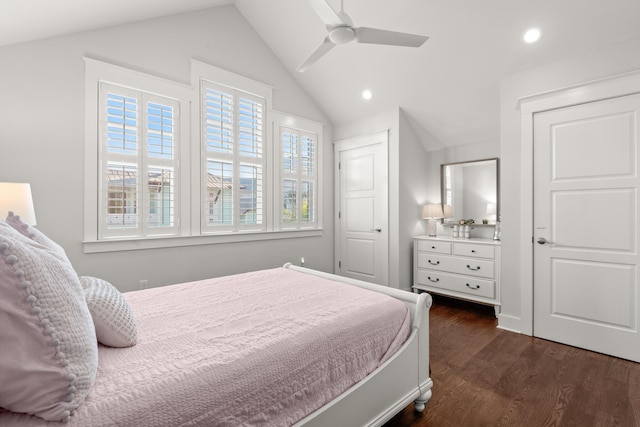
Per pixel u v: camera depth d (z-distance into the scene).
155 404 0.88
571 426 1.65
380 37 1.93
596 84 2.47
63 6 2.03
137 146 2.80
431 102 3.67
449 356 2.46
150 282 2.89
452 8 2.71
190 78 3.15
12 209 1.77
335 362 1.35
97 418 0.80
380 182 4.10
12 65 2.24
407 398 1.65
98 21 2.48
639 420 1.69
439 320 3.29
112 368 1.03
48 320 0.79
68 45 2.46
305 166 4.28
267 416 1.10
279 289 2.02
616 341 2.44
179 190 3.07
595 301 2.54
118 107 2.70
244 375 1.06
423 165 4.36
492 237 3.80
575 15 2.39
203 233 3.24
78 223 2.51
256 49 3.73
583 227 2.58
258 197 3.75
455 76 3.26
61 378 0.78
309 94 4.32
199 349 1.17
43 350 0.77
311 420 1.21
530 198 2.84
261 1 3.39
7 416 0.78
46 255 0.88
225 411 1.00
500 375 2.17
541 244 2.80
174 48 3.04
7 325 0.74
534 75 2.80
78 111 2.51
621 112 2.39
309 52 3.69
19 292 0.76
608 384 2.05
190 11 3.16
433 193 4.36
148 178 2.87
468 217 4.02
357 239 4.39
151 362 1.07
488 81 3.14
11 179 2.24
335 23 1.80
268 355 1.15
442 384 2.06
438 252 3.82
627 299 2.40
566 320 2.67
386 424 1.68
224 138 3.41
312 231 4.34
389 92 3.79
